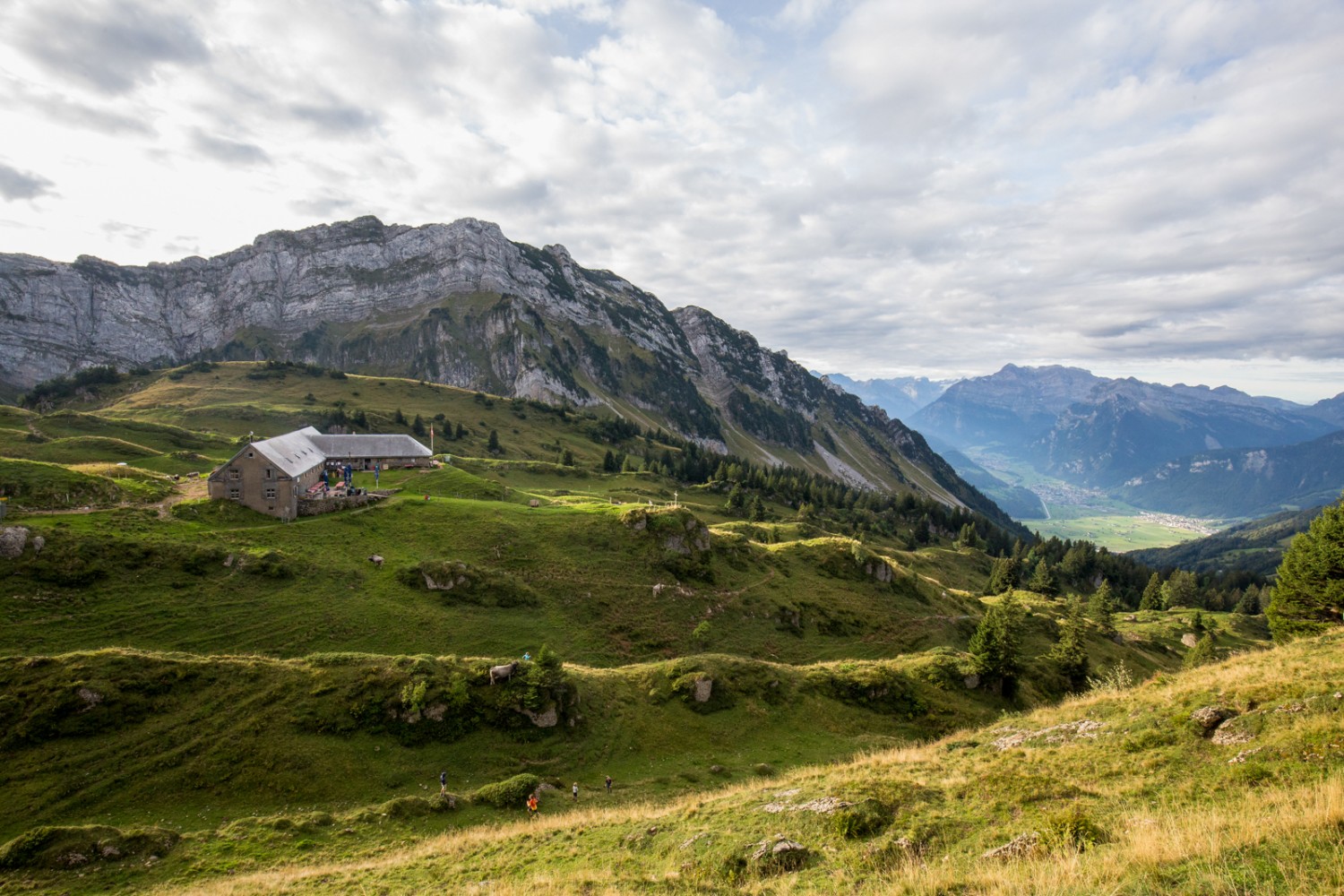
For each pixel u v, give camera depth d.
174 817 40.00
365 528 87.19
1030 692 78.44
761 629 93.00
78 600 59.62
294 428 198.50
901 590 116.50
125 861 34.22
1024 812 23.23
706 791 47.75
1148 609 179.88
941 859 20.66
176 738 45.16
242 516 82.19
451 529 92.44
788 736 60.19
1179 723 28.02
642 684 64.12
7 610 56.16
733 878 22.97
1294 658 32.03
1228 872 14.13
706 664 66.19
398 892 28.69
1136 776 24.80
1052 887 15.40
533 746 52.25
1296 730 23.25
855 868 21.20
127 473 93.44
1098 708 34.44
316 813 40.84
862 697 67.31
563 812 42.81
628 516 103.56
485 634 73.56
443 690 53.09
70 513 72.00
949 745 36.34
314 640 64.25
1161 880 14.68
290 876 31.67
